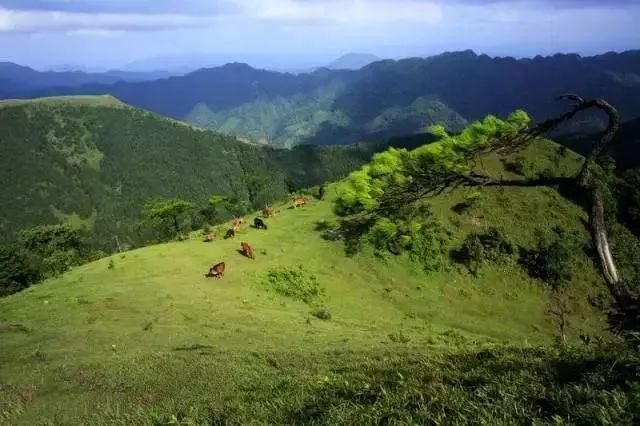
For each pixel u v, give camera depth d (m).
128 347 26.28
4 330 28.66
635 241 58.78
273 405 10.78
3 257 70.38
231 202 92.94
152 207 82.06
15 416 18.28
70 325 29.39
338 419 8.29
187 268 43.56
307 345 28.36
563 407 7.18
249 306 37.09
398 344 30.25
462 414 7.34
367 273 51.66
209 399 16.39
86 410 18.16
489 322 49.31
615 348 10.09
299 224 59.88
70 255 78.69
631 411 6.45
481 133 7.15
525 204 65.19
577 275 57.69
